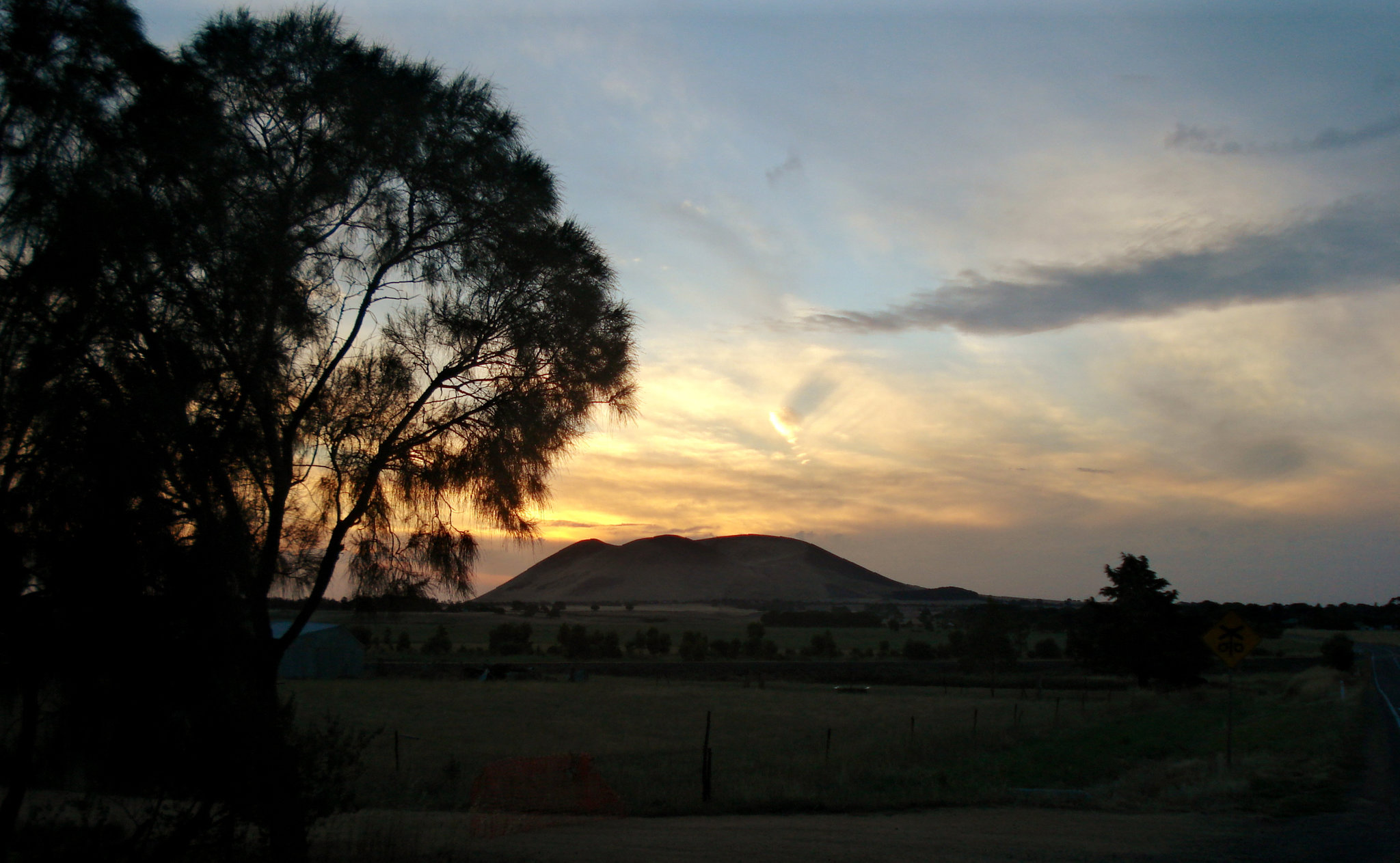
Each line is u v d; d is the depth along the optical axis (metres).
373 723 34.22
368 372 10.16
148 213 7.75
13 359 7.02
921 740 26.53
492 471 10.52
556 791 15.80
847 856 10.67
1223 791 15.25
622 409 11.48
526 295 10.95
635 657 101.38
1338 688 42.22
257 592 8.73
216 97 9.34
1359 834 11.84
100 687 7.21
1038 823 13.38
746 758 23.88
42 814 9.45
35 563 7.02
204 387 8.28
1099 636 50.34
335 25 10.38
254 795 7.56
